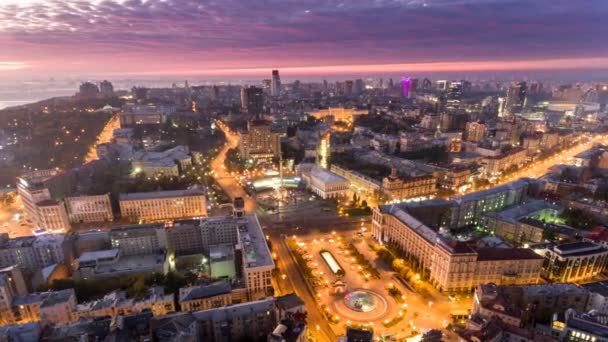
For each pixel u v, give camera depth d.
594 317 189.12
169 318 186.75
